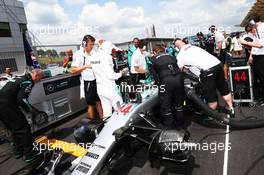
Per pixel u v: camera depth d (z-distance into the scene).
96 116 4.91
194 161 3.01
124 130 2.63
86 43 4.04
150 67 4.07
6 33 20.75
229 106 4.23
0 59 15.68
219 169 2.79
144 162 3.16
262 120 3.83
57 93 4.95
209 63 3.84
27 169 2.79
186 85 4.32
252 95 4.57
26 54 6.51
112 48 5.92
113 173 2.94
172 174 2.81
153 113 3.76
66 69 6.37
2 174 3.35
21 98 3.52
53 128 4.87
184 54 4.04
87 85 4.40
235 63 5.52
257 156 2.95
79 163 2.48
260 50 4.52
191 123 4.26
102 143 2.65
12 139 3.83
